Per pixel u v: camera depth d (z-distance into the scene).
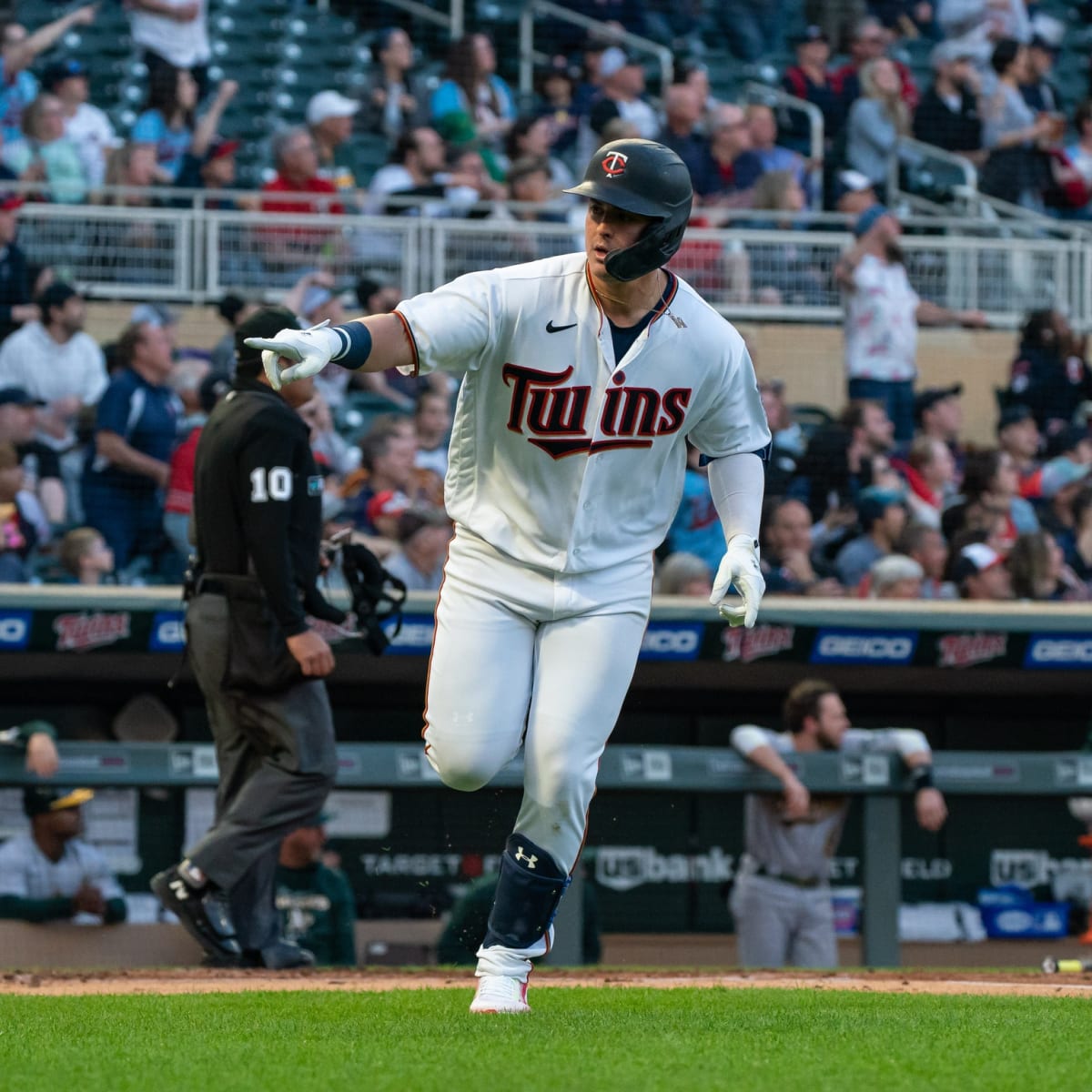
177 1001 14.72
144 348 32.84
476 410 12.90
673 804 31.00
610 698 12.83
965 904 31.80
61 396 34.47
